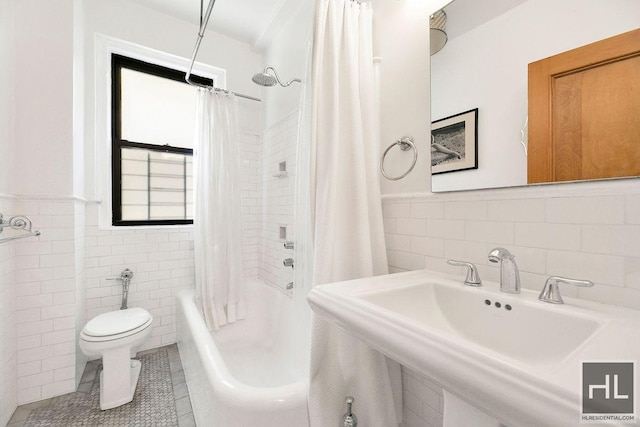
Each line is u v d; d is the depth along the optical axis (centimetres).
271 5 209
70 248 160
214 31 240
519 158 83
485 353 41
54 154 158
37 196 152
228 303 205
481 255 92
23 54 152
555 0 76
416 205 114
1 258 134
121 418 139
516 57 84
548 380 35
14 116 148
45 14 157
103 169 201
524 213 82
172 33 222
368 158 119
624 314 59
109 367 147
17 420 137
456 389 43
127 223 212
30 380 149
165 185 232
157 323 213
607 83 67
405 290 83
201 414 118
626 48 64
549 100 77
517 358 66
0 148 135
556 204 75
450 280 91
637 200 62
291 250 201
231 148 214
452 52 102
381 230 118
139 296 208
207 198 201
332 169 109
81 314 179
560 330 61
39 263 153
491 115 90
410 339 50
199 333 142
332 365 105
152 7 214
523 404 35
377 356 107
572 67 73
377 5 132
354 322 62
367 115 120
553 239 76
